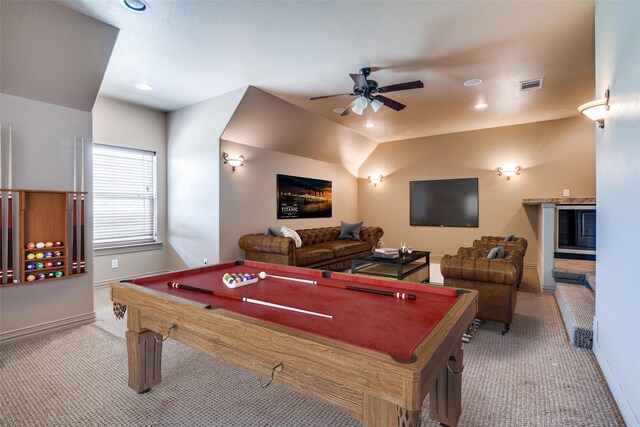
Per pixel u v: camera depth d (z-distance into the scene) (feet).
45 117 9.75
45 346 9.04
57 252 9.96
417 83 10.71
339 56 11.23
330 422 5.94
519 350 8.66
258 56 11.22
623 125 6.10
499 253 10.61
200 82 13.58
